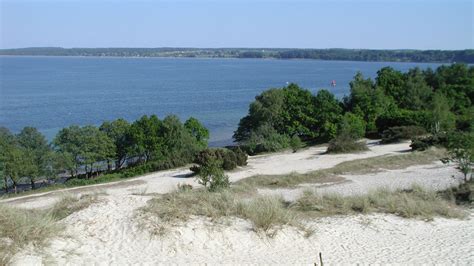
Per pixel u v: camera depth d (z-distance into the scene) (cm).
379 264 1156
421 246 1320
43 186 4575
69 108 9912
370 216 1616
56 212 1395
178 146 4922
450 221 1612
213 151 3597
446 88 6919
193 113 9281
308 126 5828
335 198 1809
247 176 3145
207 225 1278
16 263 941
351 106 6141
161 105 10506
